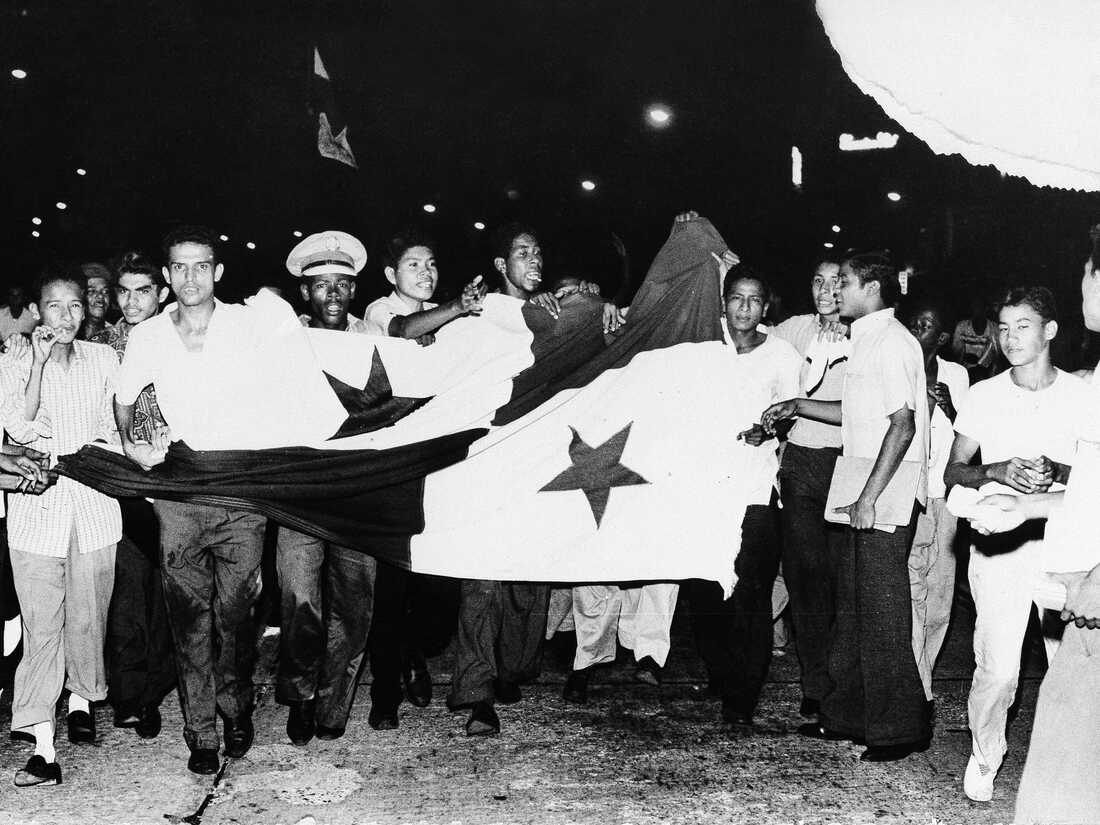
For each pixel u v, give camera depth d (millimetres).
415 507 4391
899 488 3943
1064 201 4645
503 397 4609
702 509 4508
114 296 5246
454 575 4348
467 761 4117
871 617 4023
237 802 3734
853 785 3869
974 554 3719
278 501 4043
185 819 3592
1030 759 2621
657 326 4742
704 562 4453
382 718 4484
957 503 3594
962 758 4129
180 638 3961
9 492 3932
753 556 4473
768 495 4516
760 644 4480
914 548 4387
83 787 3852
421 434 4418
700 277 4742
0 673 4973
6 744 4262
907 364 3930
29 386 3939
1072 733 2559
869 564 4012
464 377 4609
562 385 4672
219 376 4020
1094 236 2740
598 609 4746
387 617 4520
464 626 4414
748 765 4070
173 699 4844
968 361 5797
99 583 4094
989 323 5523
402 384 4527
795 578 4582
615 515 4531
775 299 5969
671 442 4598
